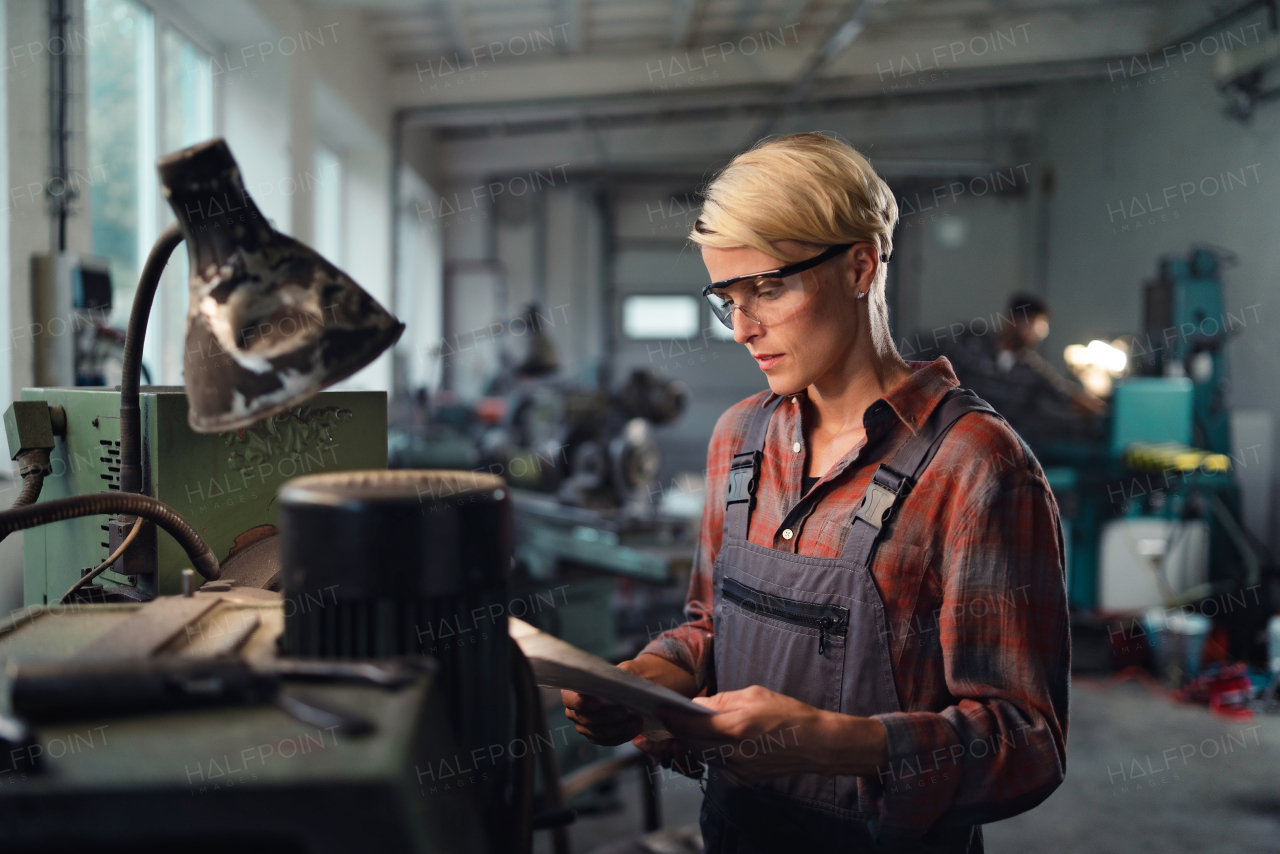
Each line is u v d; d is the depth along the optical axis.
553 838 1.24
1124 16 5.59
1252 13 4.70
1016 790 0.69
